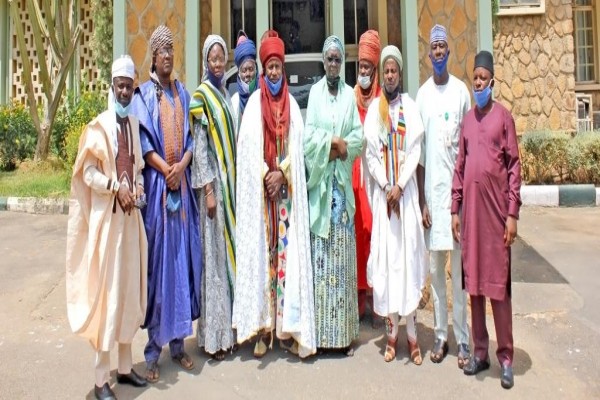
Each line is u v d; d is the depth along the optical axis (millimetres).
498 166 2840
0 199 8008
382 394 2820
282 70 3230
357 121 3309
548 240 6035
